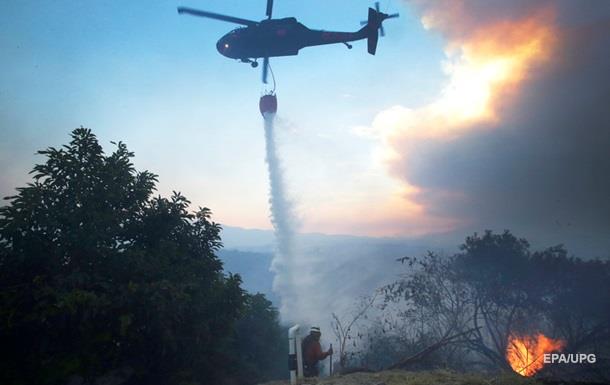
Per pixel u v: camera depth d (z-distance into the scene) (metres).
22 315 6.82
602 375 10.76
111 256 7.70
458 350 12.12
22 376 6.76
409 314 13.20
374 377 7.05
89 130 8.37
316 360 8.79
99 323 7.19
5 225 7.09
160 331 7.36
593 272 13.52
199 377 8.59
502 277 13.47
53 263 7.29
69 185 7.86
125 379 7.37
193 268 8.54
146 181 8.93
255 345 10.53
